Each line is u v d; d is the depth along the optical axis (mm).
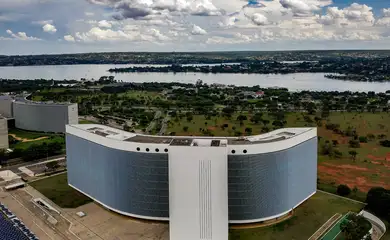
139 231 144375
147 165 146625
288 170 151500
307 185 165250
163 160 145250
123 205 154375
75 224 151250
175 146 131125
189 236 134625
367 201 166000
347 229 135750
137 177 149000
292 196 155375
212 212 132875
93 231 145500
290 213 158125
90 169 169375
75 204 170500
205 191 132125
